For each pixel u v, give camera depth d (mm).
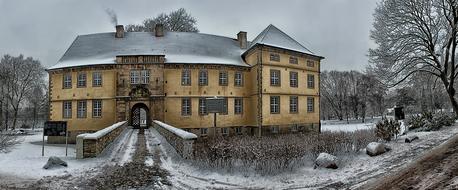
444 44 24922
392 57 26797
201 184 10461
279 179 11180
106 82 37625
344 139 17250
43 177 10555
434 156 9531
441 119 23578
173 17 58969
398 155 13938
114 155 15609
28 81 66625
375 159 14000
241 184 10586
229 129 39219
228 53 43906
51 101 39375
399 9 26219
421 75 27875
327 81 76250
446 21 24844
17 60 65750
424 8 25328
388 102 72688
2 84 61562
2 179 10148
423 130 23422
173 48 41750
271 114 38719
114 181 10102
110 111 37312
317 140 17156
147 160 14281
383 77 27953
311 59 44250
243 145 13969
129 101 36969
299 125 41344
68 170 11742
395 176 8477
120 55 37312
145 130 32375
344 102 71875
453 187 6441
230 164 12531
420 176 7715
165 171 11969
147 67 37438
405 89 30188
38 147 31984
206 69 39000
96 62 38375
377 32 27766
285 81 40531
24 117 81062
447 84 24594
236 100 40156
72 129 38062
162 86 37375
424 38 25375
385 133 18766
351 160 14094
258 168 12156
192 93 38312
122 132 28078
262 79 38344
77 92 38281
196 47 42781
